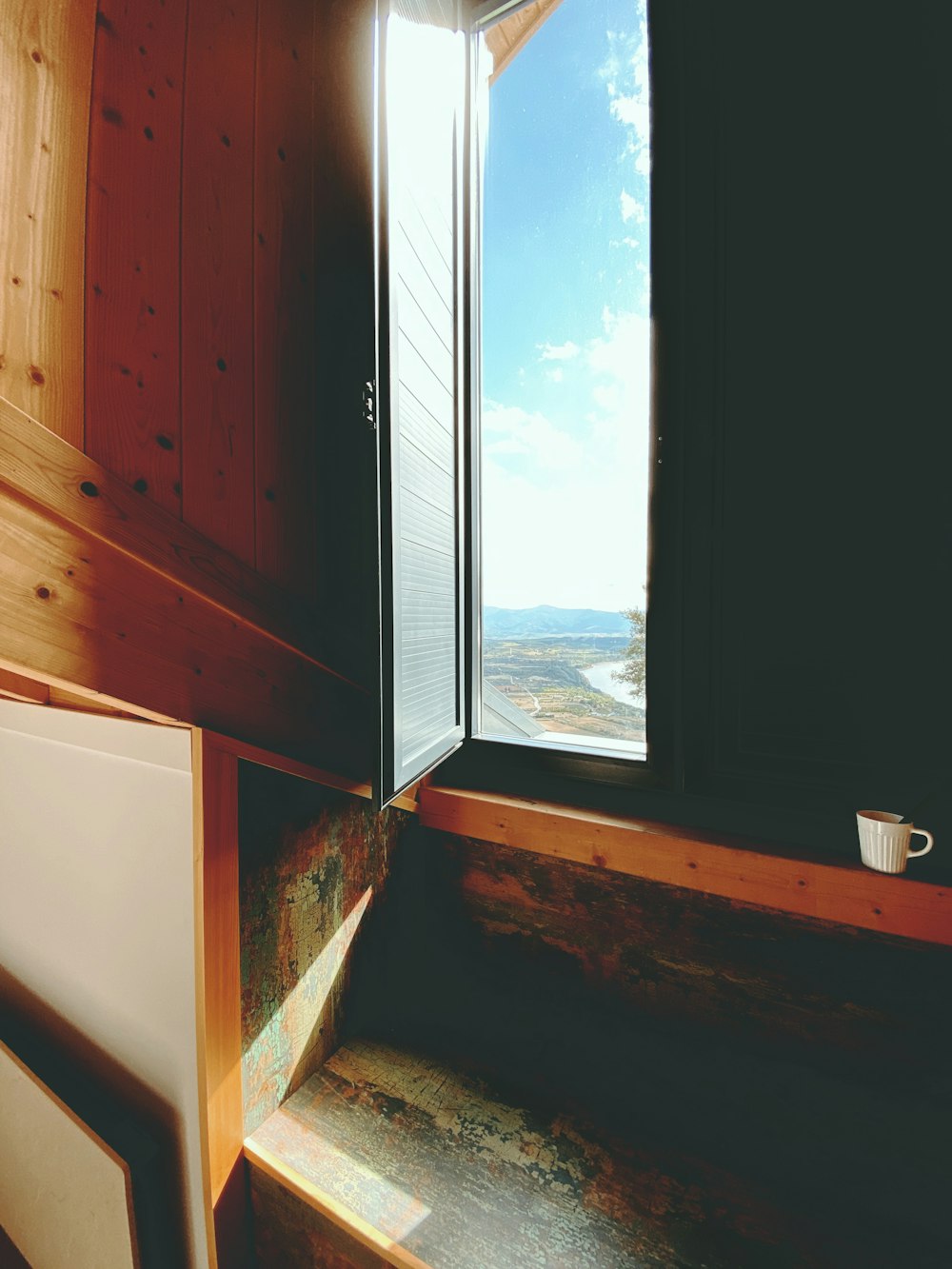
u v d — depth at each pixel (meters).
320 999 1.23
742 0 1.15
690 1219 0.90
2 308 0.72
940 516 1.03
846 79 1.06
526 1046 1.27
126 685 0.82
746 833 1.26
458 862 1.55
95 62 0.84
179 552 0.91
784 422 1.15
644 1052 1.23
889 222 1.04
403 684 1.07
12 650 0.69
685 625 1.28
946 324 1.01
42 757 1.24
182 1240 1.04
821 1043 1.14
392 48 1.01
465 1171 0.99
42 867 1.27
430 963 1.55
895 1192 0.92
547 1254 0.86
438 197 1.31
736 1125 1.05
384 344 0.94
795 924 1.15
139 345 0.90
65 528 0.75
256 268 1.13
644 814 1.37
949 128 0.99
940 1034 1.04
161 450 0.94
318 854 1.23
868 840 1.05
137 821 1.04
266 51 1.16
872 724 1.12
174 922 0.99
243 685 1.01
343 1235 0.93
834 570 1.13
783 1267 0.83
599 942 1.37
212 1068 0.97
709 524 1.24
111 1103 1.13
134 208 0.89
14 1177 1.29
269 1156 1.02
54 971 1.26
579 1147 1.03
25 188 0.75
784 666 1.19
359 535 1.35
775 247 1.14
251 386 1.12
